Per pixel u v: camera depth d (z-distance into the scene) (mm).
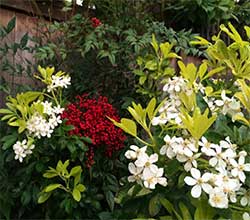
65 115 1584
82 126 1564
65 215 1567
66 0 2174
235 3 2660
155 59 1880
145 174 1091
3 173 1655
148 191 1152
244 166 1081
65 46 2004
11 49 1953
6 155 1680
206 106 1272
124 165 1664
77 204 1534
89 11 2232
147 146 1224
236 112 1253
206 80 1552
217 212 1062
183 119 1089
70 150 1494
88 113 1624
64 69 2027
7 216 1621
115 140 1590
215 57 1545
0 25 1914
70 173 1465
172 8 2395
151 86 1912
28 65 1998
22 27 2100
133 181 1146
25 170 1581
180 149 1066
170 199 1138
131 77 2021
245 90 1199
